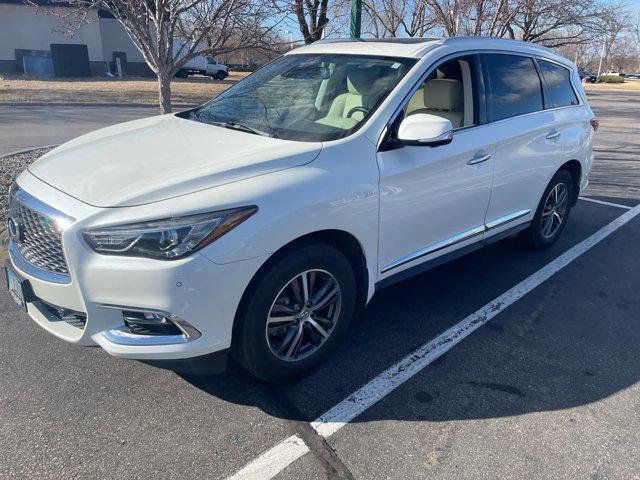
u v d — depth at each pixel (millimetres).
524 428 2730
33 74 28578
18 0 27438
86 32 28969
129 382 3002
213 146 3027
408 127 3059
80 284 2461
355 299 3240
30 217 2686
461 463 2486
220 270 2449
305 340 3064
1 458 2432
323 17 7949
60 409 2766
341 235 2992
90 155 3047
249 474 2391
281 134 3217
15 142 9828
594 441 2652
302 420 2750
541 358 3365
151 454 2488
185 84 25547
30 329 3494
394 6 11773
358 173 2973
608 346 3531
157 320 2496
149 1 6781
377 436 2646
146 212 2393
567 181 5020
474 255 5055
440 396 2965
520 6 9250
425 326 3719
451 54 3689
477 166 3752
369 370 3191
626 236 5680
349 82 3531
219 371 2697
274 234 2576
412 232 3406
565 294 4273
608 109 23312
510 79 4207
